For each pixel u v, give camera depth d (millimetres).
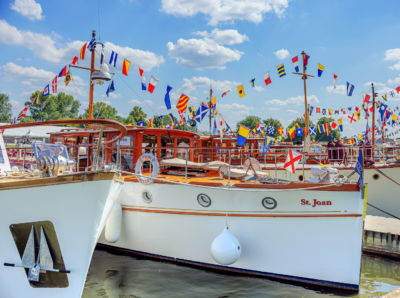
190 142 10359
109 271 7453
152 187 7816
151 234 7945
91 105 9898
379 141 26641
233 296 6398
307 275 6688
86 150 10281
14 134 25734
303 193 6594
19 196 4648
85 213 4652
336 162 14945
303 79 15891
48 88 10117
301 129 15914
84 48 9289
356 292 6434
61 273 4836
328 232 6539
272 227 6820
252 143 16906
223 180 7680
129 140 8906
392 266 9031
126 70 8836
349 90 11359
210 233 7262
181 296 6371
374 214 12977
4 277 4957
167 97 8766
